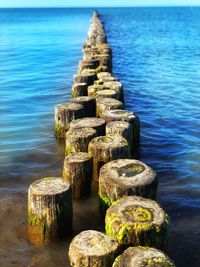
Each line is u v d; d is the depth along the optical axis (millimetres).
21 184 10242
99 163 9125
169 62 29312
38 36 49219
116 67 27094
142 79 22828
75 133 10055
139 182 7469
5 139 13219
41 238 7535
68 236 7711
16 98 18328
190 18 107500
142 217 6332
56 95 18859
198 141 13203
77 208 8859
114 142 9289
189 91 19922
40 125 14555
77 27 65562
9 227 8312
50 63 28219
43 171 10977
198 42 43156
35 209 7395
